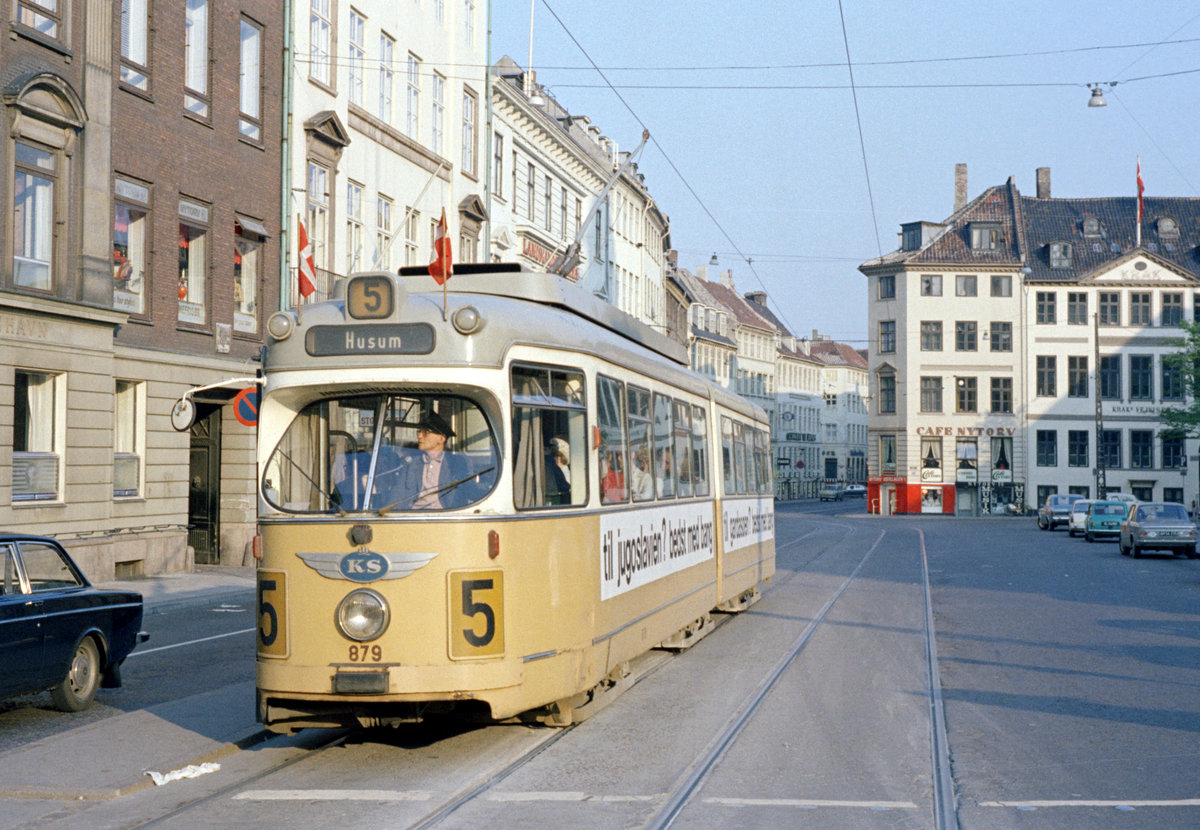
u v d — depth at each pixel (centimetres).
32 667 1005
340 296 910
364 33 3400
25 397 2164
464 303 852
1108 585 2511
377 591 812
